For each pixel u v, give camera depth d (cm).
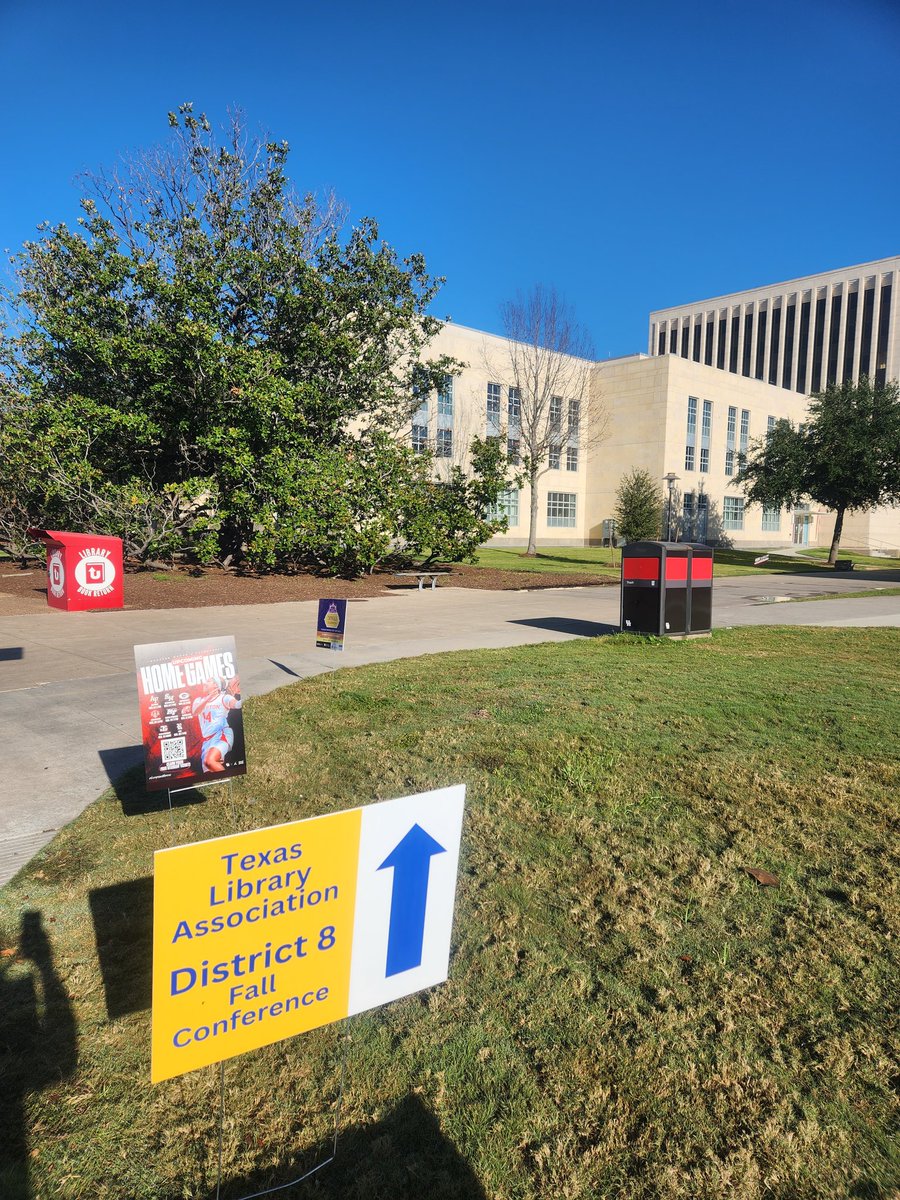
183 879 177
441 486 2389
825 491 3853
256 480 1942
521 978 284
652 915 324
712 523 5659
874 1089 230
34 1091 230
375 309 2291
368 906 214
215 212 2170
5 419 1903
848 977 284
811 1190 197
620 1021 260
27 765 535
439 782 477
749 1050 246
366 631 1227
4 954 299
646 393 5194
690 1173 201
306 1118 221
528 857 379
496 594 1917
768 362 8231
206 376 1848
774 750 550
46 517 2114
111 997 274
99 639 1099
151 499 1886
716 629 1275
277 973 197
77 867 372
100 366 1920
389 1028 261
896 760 529
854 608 1717
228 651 445
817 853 385
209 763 438
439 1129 216
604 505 5447
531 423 3875
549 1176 201
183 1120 221
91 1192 196
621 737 578
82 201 1952
